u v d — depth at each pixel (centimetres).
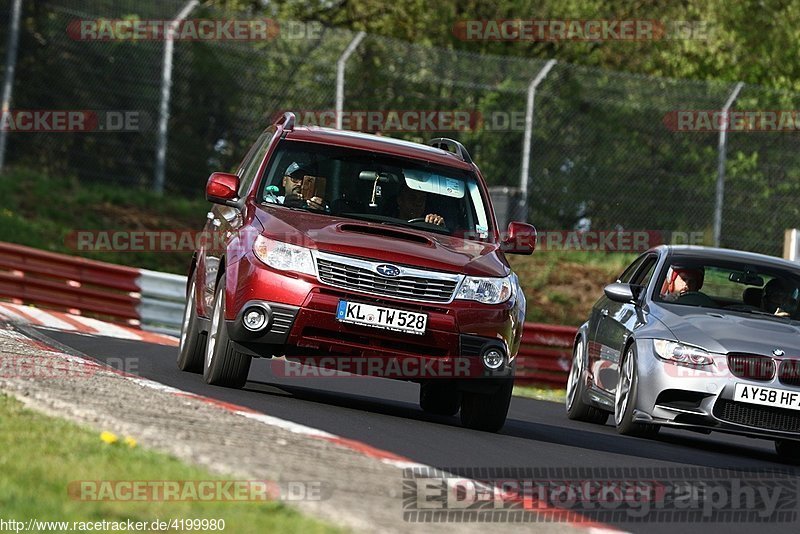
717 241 9369
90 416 2281
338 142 3569
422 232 3356
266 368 4475
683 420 3484
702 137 10138
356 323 3105
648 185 10188
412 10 12069
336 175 3459
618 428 3741
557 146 10144
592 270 9581
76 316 5700
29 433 2075
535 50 12525
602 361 4041
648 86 10069
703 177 10106
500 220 8750
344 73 9162
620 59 12556
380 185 3466
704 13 12738
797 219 9944
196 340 3669
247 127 9369
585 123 10175
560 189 10150
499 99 9925
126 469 1852
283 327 3108
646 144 10219
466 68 9200
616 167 10200
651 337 3600
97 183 8944
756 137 9938
